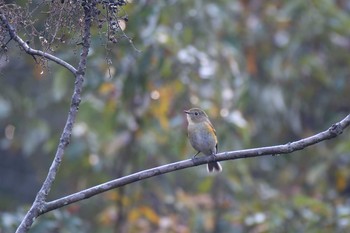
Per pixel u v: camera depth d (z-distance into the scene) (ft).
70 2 18.75
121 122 44.16
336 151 47.65
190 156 43.68
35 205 19.03
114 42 19.01
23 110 50.70
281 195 46.19
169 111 43.65
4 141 50.57
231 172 44.62
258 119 50.39
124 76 41.29
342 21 50.47
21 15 19.13
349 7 57.00
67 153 43.83
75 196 19.44
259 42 50.88
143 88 41.57
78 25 18.93
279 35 51.44
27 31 19.71
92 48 36.17
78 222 39.29
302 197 40.11
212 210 45.37
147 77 41.55
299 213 41.37
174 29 44.93
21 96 51.52
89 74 40.91
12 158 61.16
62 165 45.47
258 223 40.83
